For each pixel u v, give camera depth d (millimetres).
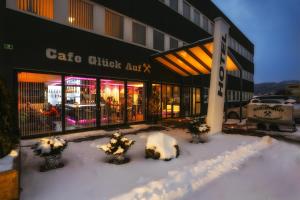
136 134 9992
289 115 11172
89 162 5785
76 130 10000
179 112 17594
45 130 8953
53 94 9164
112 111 11781
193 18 19438
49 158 5305
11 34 7766
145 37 13836
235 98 31750
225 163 6102
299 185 4879
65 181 4609
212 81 10016
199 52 11797
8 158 3965
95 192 4168
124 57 12227
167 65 15125
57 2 9195
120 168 5379
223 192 4465
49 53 8828
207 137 9336
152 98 14156
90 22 10602
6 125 4168
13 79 7945
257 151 7477
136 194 4129
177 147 6469
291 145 8477
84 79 10336
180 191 4391
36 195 4023
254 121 12195
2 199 3334
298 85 21500
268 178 5227
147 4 13953
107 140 8430
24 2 8336
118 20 12047
